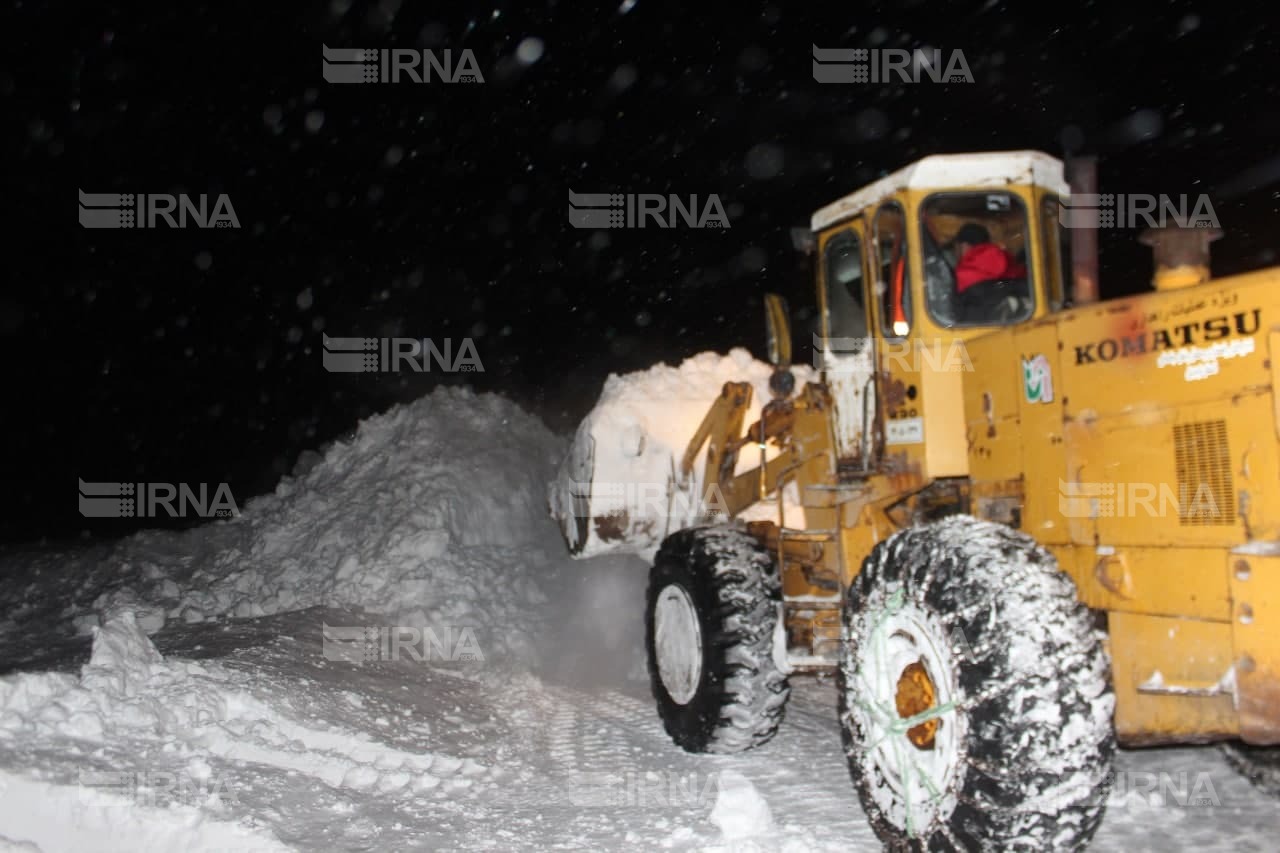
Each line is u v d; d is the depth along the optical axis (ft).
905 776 13.98
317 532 36.22
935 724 13.39
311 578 34.19
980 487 16.10
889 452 17.76
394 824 16.25
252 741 18.51
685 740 20.43
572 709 24.99
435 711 23.47
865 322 18.74
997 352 15.83
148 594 35.19
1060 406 14.53
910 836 13.73
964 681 12.72
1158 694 12.96
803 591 20.65
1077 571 14.15
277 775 17.46
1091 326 14.08
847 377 19.26
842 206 18.99
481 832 16.08
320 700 21.52
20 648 29.76
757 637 19.33
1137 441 13.37
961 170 17.26
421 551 33.81
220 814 15.14
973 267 17.30
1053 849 12.03
